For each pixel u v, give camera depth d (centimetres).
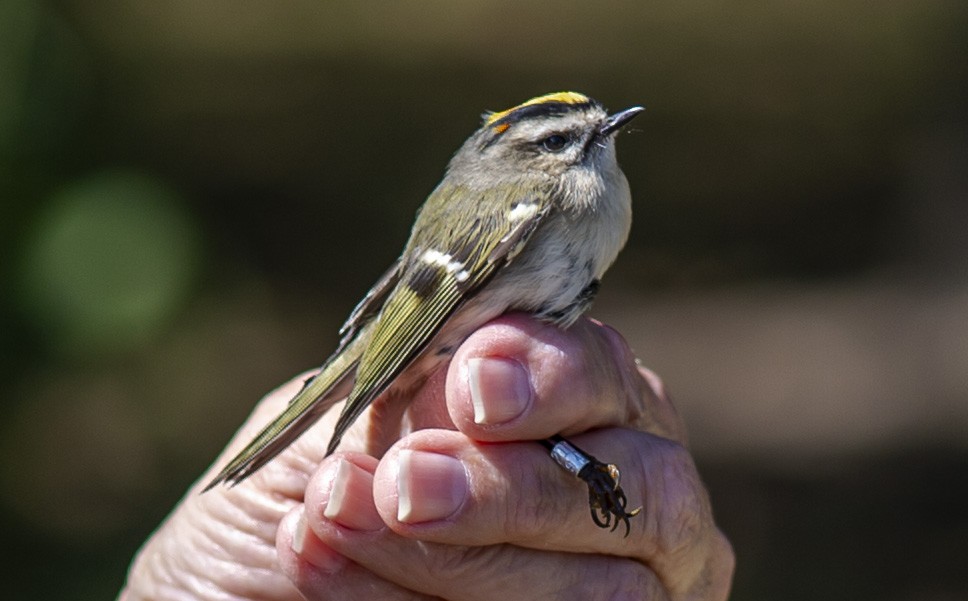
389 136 2266
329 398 418
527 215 426
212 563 426
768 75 2680
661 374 1653
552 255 427
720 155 2336
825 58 2692
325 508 377
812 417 1509
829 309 1853
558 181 443
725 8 3045
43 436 1022
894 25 2797
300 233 1844
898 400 1533
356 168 2111
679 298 1922
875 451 1399
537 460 374
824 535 1192
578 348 380
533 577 385
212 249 1499
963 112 2162
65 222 848
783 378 1627
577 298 425
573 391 373
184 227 912
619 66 2734
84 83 936
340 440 400
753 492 1314
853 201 2197
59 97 878
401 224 1936
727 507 1279
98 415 1119
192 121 2153
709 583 442
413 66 2708
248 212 1859
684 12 3048
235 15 2955
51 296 830
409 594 389
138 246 871
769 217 2180
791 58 2752
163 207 907
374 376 408
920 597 1069
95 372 927
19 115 852
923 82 2428
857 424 1476
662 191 2267
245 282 1638
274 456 393
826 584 1095
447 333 425
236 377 1323
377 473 369
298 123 2272
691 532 407
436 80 2622
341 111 2375
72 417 1093
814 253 2044
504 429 364
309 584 390
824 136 2388
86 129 930
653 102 2558
